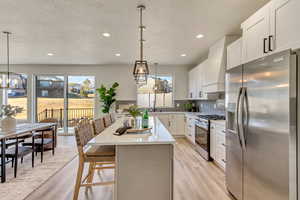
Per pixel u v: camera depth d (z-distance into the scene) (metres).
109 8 2.45
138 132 2.20
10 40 3.74
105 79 6.27
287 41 1.53
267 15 1.79
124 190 1.87
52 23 2.93
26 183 2.70
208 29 3.15
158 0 2.25
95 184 2.11
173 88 6.38
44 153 4.17
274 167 1.48
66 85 6.29
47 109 6.31
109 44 4.01
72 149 4.51
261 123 1.63
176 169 3.22
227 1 2.27
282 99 1.39
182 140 5.49
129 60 5.62
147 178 1.88
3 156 2.74
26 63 6.05
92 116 6.42
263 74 1.60
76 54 4.88
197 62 5.89
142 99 6.38
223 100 4.24
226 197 2.30
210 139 3.58
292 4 1.47
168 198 1.89
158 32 3.30
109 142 1.73
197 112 5.79
